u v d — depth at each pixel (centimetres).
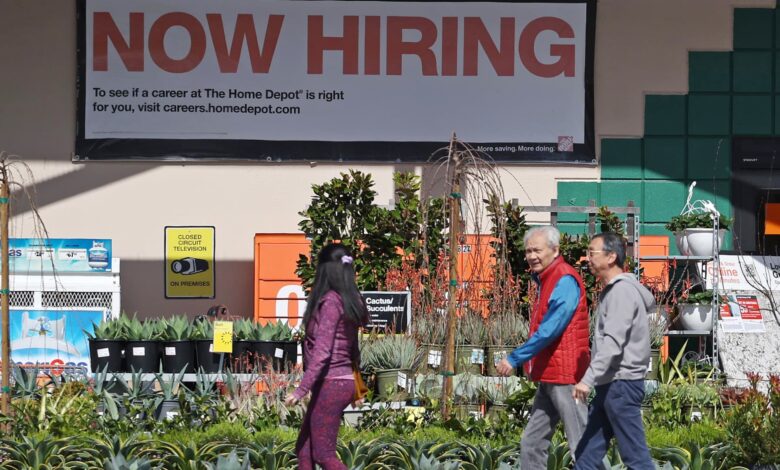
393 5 2405
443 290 1828
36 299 2233
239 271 2403
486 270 1964
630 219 2120
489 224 2281
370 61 2405
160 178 2403
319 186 2050
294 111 2403
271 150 2403
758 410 1502
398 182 2059
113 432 1549
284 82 2402
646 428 1603
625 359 1180
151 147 2394
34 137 2388
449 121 2412
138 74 2389
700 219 2195
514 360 1210
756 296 2292
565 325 1208
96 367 1850
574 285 1222
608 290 1189
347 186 2041
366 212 2036
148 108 2394
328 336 1162
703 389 1773
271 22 2398
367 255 2027
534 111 2422
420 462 1302
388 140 2408
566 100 2423
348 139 2406
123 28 2389
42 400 1617
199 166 2405
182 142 2397
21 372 1759
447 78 2411
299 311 2247
